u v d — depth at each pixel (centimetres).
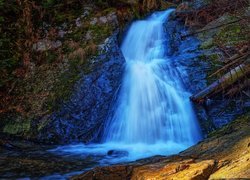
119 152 589
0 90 691
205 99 663
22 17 793
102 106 690
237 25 816
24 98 681
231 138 451
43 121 649
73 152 593
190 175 345
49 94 679
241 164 346
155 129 682
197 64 743
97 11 850
